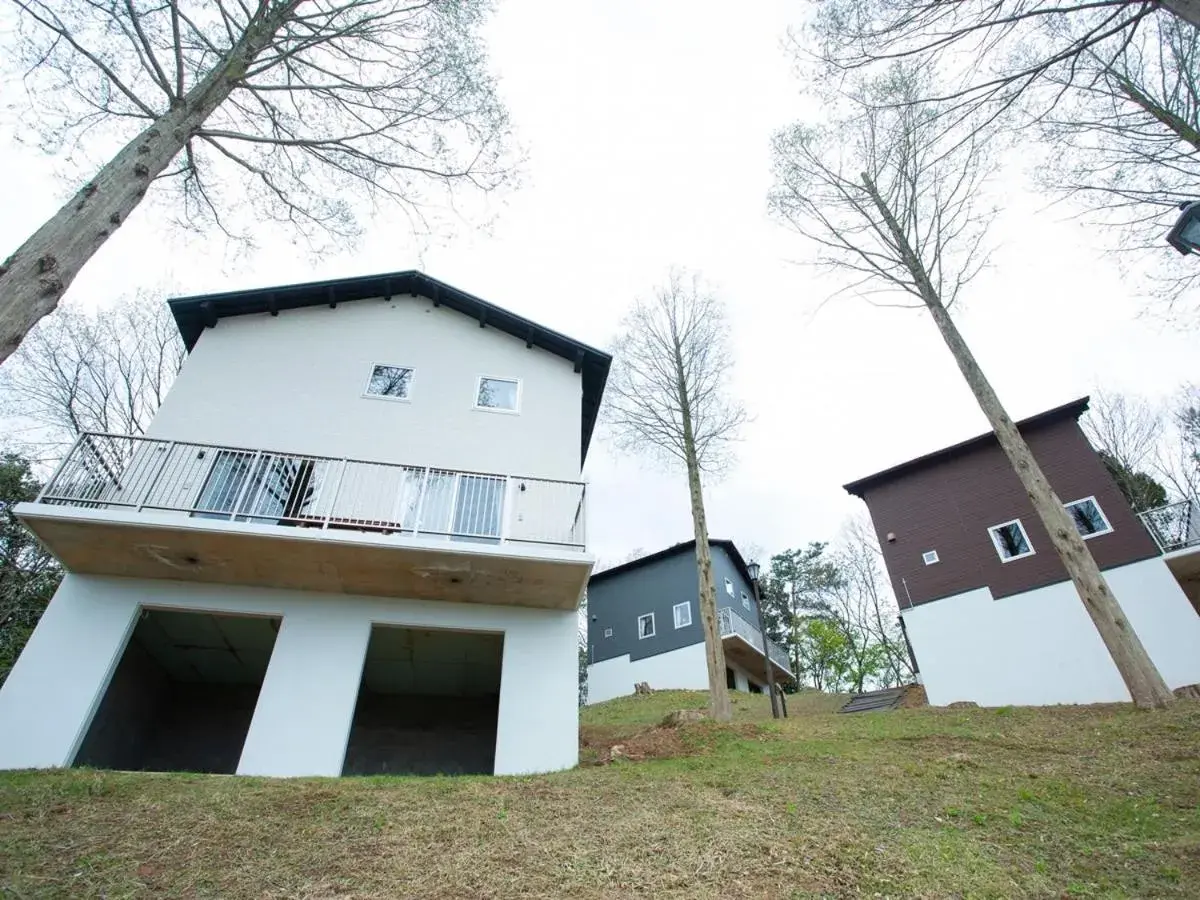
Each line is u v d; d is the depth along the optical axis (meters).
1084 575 9.59
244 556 8.23
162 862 4.38
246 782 6.31
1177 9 4.82
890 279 12.88
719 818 5.46
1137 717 8.38
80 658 7.83
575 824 5.33
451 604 9.31
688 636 22.27
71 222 5.32
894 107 7.31
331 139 7.86
